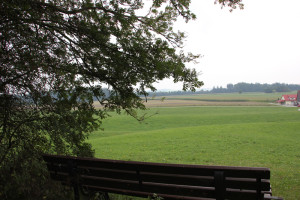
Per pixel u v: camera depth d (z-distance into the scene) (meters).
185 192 3.72
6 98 5.01
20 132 5.48
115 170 4.11
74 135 6.16
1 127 5.41
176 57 5.57
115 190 4.20
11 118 5.43
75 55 6.15
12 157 5.20
